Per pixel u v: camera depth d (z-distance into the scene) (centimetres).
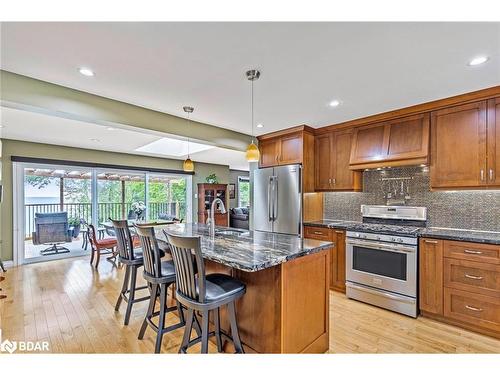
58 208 550
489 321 233
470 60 200
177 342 228
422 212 321
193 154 683
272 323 179
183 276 175
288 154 412
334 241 348
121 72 222
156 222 526
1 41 175
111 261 495
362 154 353
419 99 284
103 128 406
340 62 204
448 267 255
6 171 480
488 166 256
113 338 232
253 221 453
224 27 162
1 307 296
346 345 222
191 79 236
